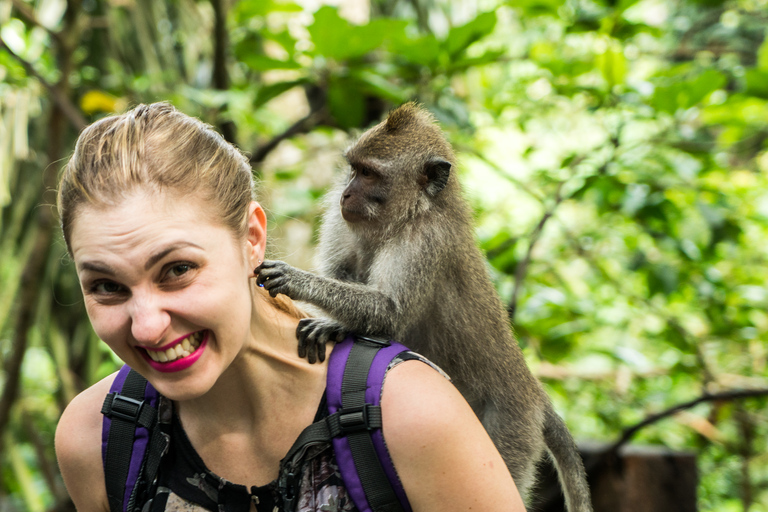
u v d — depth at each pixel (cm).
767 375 589
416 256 337
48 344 574
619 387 586
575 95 524
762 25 690
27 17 475
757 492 628
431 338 344
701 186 477
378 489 167
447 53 436
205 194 163
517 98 589
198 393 163
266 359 178
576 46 594
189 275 157
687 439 617
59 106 460
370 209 350
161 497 180
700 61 628
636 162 480
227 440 181
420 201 346
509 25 709
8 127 500
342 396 172
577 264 727
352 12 714
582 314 535
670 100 429
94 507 197
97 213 154
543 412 356
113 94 512
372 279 342
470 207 369
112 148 158
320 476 171
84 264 156
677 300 579
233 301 164
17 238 583
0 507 563
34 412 697
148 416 183
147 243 152
